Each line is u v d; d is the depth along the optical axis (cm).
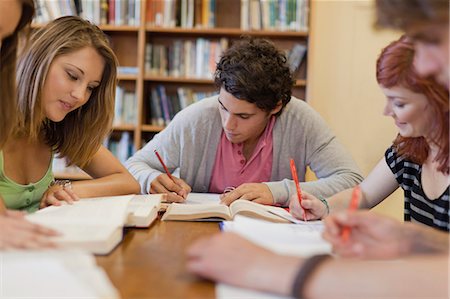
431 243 65
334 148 166
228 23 311
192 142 168
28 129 129
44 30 128
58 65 127
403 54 86
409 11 55
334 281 52
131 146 309
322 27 289
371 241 71
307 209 116
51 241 71
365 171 286
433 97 84
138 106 296
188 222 112
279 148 167
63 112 132
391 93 90
